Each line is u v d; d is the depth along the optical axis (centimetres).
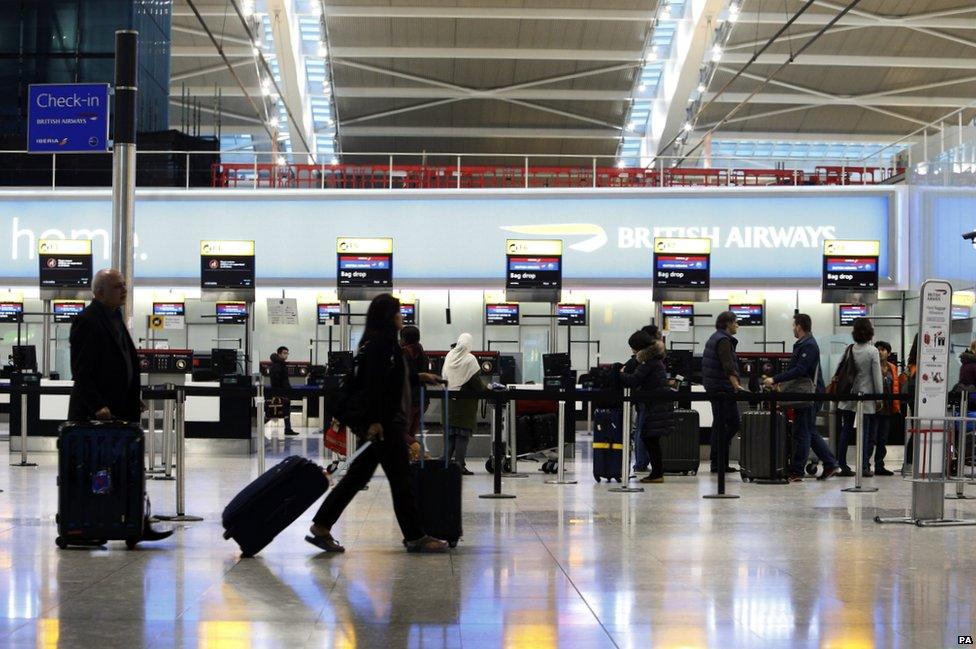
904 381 1673
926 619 515
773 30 3653
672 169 3222
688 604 549
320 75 4103
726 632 488
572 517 915
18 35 3141
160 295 2806
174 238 2717
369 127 4641
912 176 2620
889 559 691
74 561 674
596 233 2705
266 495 695
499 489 1085
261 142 4969
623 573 638
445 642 470
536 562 677
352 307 2856
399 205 2719
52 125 1346
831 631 491
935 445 880
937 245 2391
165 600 555
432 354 1994
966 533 819
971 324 2034
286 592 578
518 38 3784
